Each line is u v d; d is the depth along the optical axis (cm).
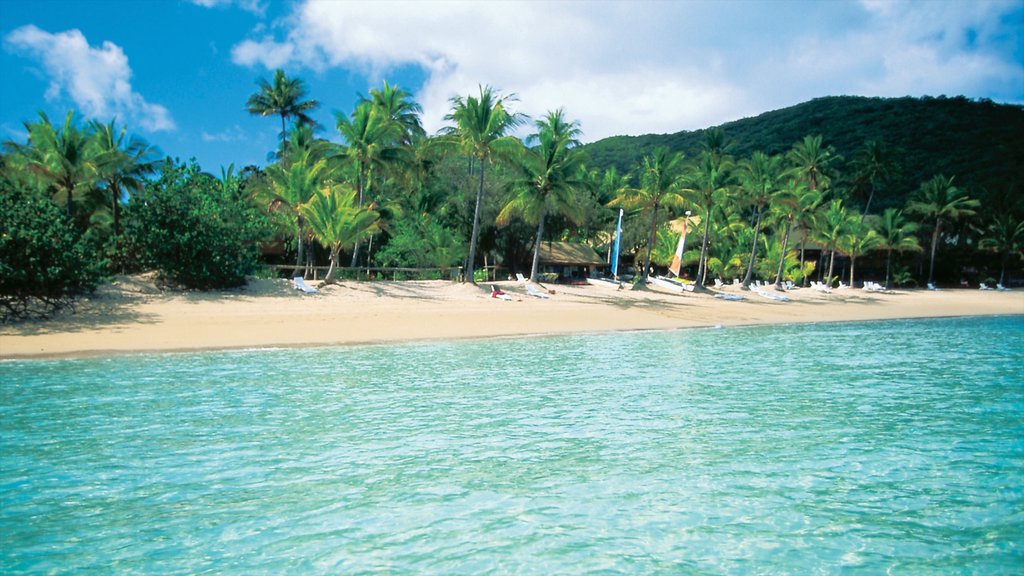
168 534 572
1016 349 2047
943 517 620
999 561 528
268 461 781
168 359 1603
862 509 639
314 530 582
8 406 1066
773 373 1499
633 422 992
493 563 517
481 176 3450
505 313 2775
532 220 3759
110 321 2095
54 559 523
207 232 2692
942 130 10281
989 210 7188
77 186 3328
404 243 4016
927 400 1179
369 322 2369
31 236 2014
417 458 797
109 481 705
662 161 4303
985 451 841
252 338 1956
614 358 1745
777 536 574
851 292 5438
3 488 681
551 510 631
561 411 1068
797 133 12081
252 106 5469
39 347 1692
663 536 572
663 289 4231
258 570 505
